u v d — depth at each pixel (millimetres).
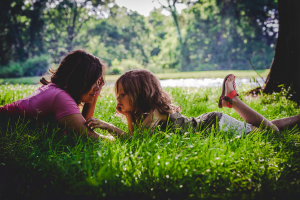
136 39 48062
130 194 1723
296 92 5246
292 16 5309
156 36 49062
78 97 2668
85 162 1894
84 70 2525
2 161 2102
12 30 37344
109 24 46656
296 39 5328
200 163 1931
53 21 41844
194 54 42562
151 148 2139
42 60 34312
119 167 1868
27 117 2449
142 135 2410
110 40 46906
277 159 2086
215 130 2719
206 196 1663
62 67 2578
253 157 2117
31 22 39156
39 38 39656
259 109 4363
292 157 2156
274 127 2805
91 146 2268
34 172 1946
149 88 2658
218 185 1806
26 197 1740
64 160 2066
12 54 36688
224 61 40625
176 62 42781
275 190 1727
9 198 1729
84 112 2959
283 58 5477
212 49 41250
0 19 36656
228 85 3076
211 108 4680
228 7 40688
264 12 38938
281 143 2414
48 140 2328
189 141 2293
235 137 2428
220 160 1958
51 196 1746
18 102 2467
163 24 49812
